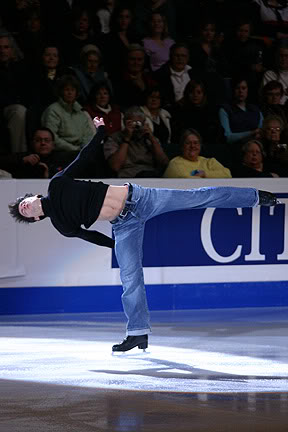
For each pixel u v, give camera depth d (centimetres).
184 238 1948
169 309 1952
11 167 1983
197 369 1338
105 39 2231
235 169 2128
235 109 2228
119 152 2041
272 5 2412
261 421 1030
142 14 2292
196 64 2281
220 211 1961
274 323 1789
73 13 2189
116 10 2248
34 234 1872
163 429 998
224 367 1352
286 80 2341
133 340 1441
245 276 1983
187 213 1944
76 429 996
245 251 1980
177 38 2353
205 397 1148
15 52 2145
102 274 1919
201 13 2345
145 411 1077
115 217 1415
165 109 2200
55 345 1545
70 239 1894
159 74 2241
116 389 1195
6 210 1830
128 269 1432
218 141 2195
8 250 1845
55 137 2041
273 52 2359
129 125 2050
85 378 1269
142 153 2062
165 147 2125
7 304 1872
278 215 1986
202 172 2030
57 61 2133
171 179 1909
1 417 1048
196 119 2189
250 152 2112
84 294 1912
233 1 2380
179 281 1953
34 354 1460
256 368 1344
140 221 1425
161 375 1290
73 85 2039
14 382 1241
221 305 1975
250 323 1788
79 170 1409
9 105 2072
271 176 2131
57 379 1262
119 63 2220
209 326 1750
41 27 2178
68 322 1791
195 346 1538
